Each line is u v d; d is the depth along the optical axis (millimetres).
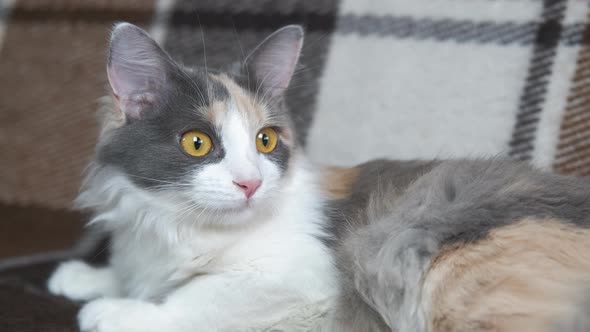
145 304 687
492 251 661
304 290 695
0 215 892
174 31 895
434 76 841
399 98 846
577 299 644
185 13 896
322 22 869
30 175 908
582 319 639
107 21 913
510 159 731
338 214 727
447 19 844
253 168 692
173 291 702
